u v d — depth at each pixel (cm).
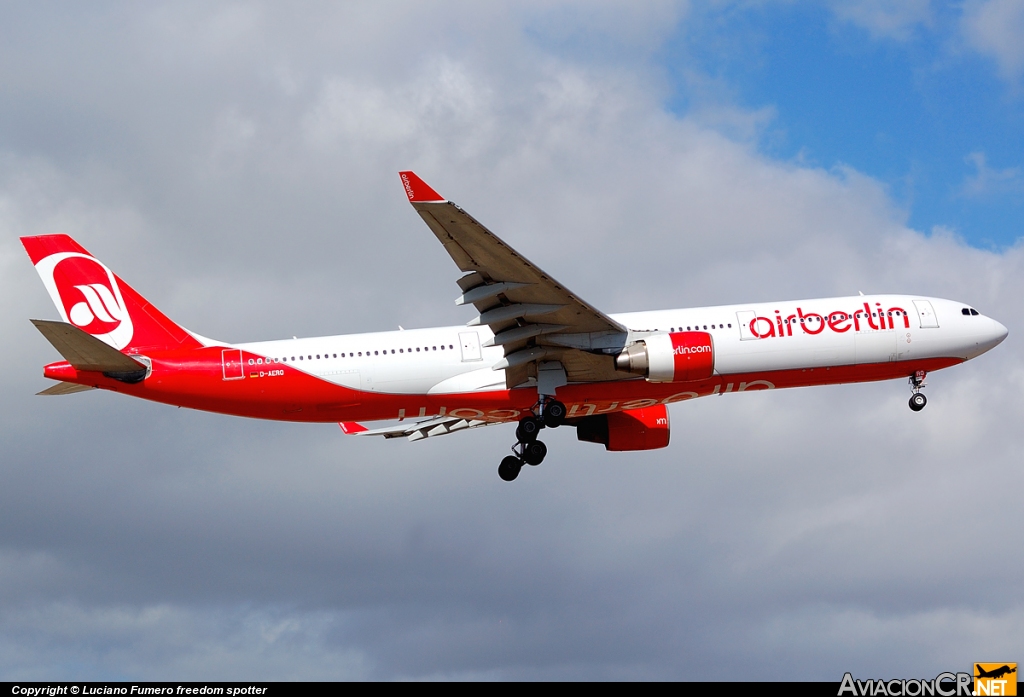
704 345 11119
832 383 12144
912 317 12044
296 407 11356
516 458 12525
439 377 11412
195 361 11169
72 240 11562
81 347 10475
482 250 9862
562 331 11062
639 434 13138
